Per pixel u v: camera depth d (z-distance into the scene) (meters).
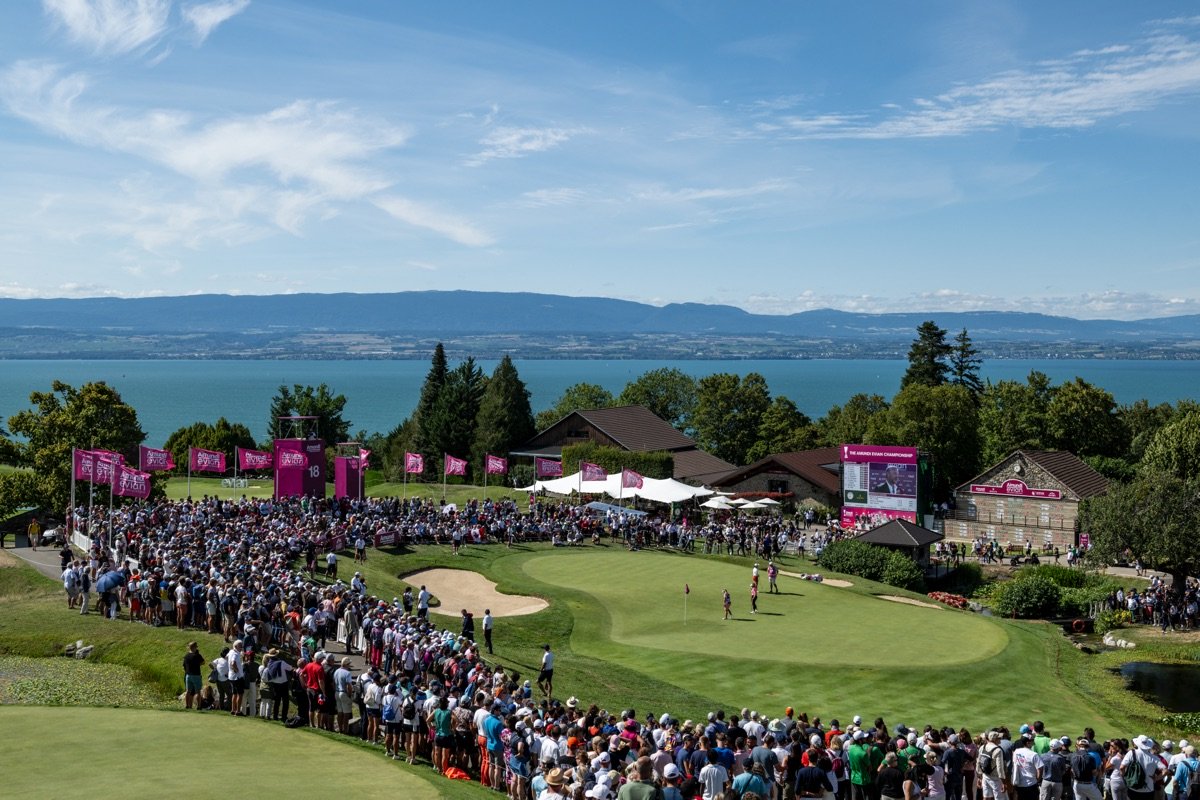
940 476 116.38
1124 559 78.69
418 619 36.06
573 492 89.12
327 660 29.16
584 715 26.61
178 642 36.59
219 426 145.75
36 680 33.88
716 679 40.50
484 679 28.50
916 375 156.50
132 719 28.22
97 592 44.81
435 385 131.88
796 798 21.88
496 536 70.31
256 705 29.59
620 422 114.62
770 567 59.62
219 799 20.52
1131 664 50.00
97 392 79.31
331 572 50.06
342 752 25.77
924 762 22.33
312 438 71.88
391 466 129.00
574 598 53.75
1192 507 66.00
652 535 73.88
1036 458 90.06
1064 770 23.88
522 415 117.69
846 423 138.62
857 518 84.19
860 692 39.38
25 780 21.72
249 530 53.78
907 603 58.91
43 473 74.19
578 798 20.11
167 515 58.12
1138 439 123.44
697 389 157.88
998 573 76.94
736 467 117.19
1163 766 24.56
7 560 52.09
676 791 19.39
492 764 24.69
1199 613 61.16
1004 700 39.53
